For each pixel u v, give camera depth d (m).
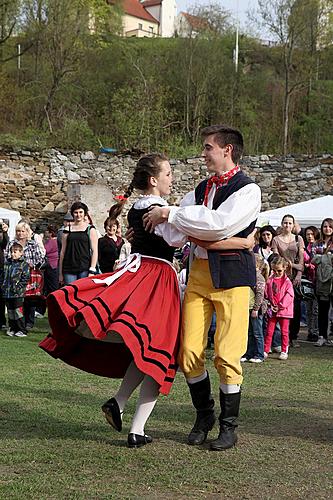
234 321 3.88
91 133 25.14
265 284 7.80
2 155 18.22
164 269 3.97
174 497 3.14
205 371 4.00
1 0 26.70
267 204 18.36
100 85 29.55
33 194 18.30
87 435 4.13
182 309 3.96
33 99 28.92
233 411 3.93
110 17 31.52
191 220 3.74
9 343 8.38
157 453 3.79
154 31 55.16
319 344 9.03
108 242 8.91
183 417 4.66
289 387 5.98
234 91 29.67
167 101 28.55
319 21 29.53
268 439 4.12
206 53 29.39
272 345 8.54
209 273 3.90
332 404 5.21
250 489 3.26
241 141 4.00
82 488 3.22
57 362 6.99
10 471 3.46
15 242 9.09
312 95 30.58
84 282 3.83
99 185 17.95
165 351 3.74
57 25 28.09
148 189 4.16
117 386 5.78
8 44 28.08
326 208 13.00
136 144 26.56
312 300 9.33
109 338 3.91
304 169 18.17
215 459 3.70
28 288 9.47
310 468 3.58
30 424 4.38
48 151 18.36
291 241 9.42
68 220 8.66
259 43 31.73
